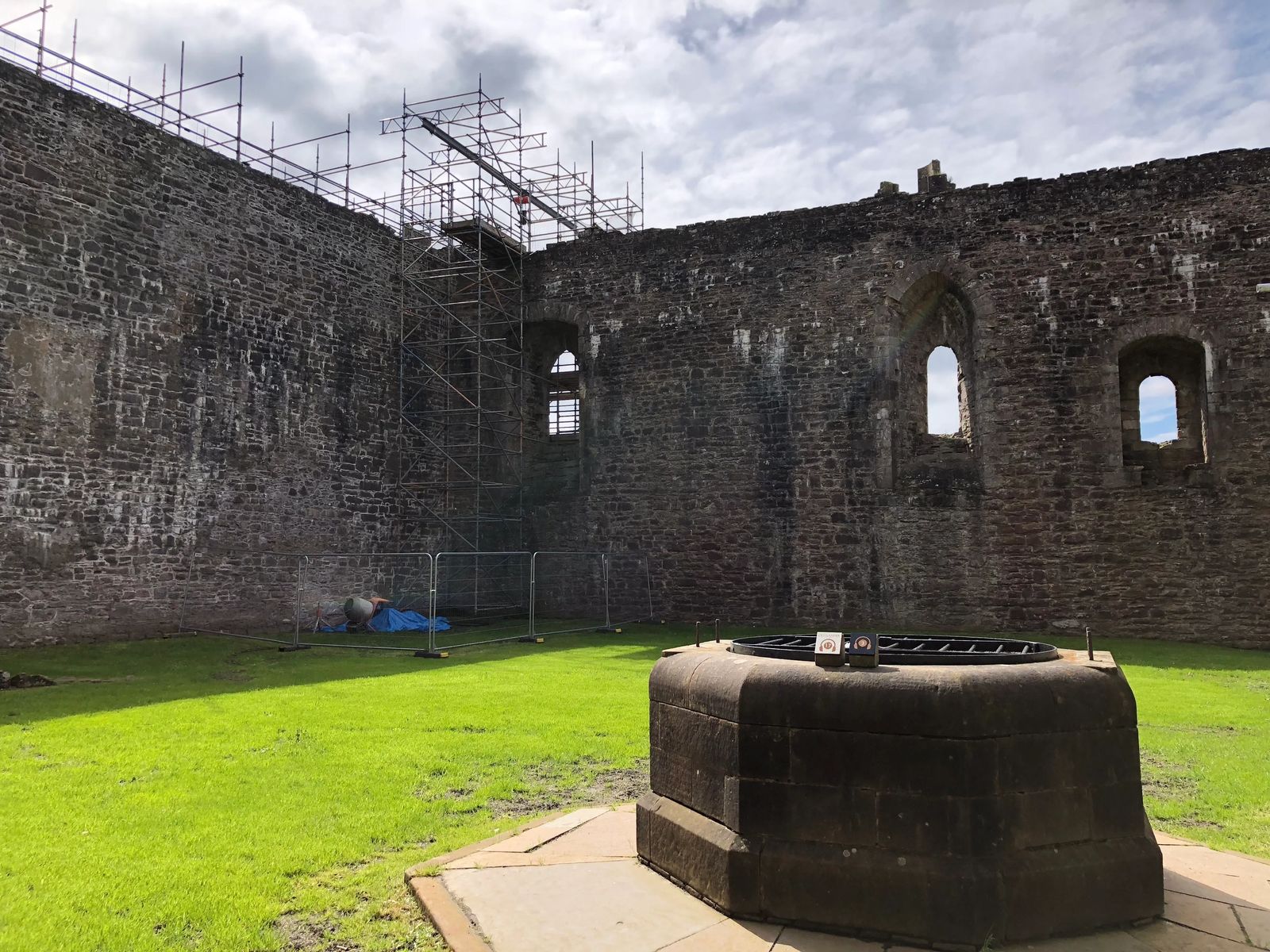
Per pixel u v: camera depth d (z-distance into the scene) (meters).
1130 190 14.40
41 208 11.77
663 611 16.53
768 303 16.39
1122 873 3.24
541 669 10.38
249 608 14.09
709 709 3.65
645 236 17.47
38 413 11.58
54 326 11.80
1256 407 13.47
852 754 3.25
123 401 12.55
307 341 15.40
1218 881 3.77
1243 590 13.30
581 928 3.31
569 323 18.06
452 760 6.02
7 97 11.50
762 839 3.37
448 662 11.13
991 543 14.66
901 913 3.10
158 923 3.46
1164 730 7.18
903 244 15.59
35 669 10.05
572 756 6.18
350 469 15.98
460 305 17.88
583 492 17.42
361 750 6.21
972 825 3.08
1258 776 5.73
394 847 4.38
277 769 5.71
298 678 9.69
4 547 11.16
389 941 3.33
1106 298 14.38
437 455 17.72
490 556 17.84
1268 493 13.30
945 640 4.40
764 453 16.16
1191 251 13.99
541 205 20.41
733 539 16.20
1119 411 14.18
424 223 17.95
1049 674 3.30
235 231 14.31
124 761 5.85
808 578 15.66
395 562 16.64
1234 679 10.12
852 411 15.65
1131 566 13.91
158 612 12.84
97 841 4.35
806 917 3.25
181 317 13.40
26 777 5.45
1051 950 3.05
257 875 3.93
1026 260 14.84
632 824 4.64
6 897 3.66
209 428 13.68
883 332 15.57
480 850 4.22
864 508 15.41
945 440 15.92
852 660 3.42
